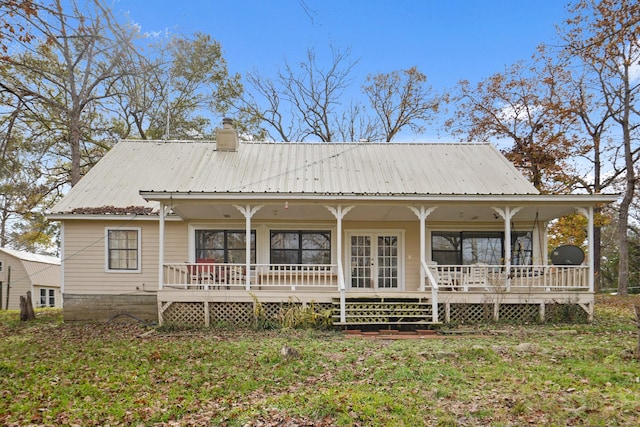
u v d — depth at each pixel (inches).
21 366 314.5
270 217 575.8
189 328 465.7
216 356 330.3
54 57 717.3
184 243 568.4
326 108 1220.5
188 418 215.6
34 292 1023.6
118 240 557.3
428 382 252.4
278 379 270.8
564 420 195.3
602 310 576.7
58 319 573.0
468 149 672.4
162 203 479.5
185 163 626.8
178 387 260.7
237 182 563.8
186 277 488.7
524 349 325.7
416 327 448.5
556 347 335.0
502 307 488.4
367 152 660.1
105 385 267.6
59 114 818.8
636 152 866.1
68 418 218.5
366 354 325.4
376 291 502.6
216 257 575.8
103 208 546.9
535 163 973.8
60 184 986.1
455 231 592.1
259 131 1187.9
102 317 545.3
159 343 385.4
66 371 300.4
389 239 593.3
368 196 469.4
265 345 366.3
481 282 495.8
